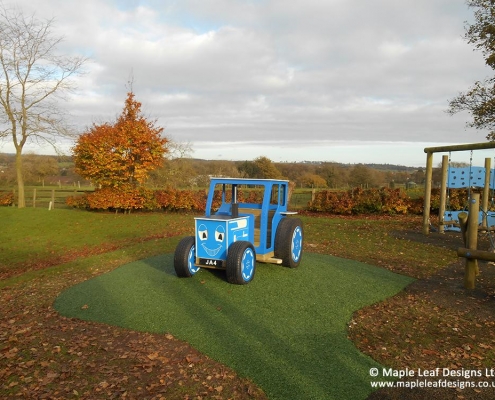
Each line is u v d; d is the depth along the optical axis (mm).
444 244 10547
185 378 3791
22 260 11250
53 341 4676
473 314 5418
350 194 18656
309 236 12047
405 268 7887
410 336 4715
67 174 41781
